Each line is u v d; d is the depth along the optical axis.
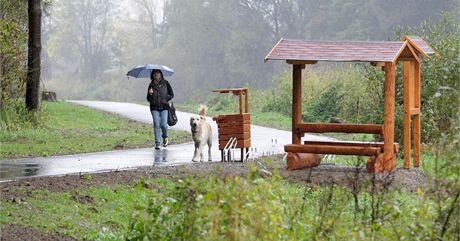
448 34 22.50
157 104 22.28
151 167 16.25
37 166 17.34
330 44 16.50
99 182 13.53
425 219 8.53
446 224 8.08
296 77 17.30
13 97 28.86
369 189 12.81
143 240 8.26
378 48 16.20
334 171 16.16
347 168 16.70
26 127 27.52
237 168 16.33
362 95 32.09
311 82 38.56
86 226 10.79
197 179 8.37
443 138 8.72
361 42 16.45
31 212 11.01
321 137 27.30
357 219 10.05
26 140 24.22
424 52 16.78
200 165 17.03
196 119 18.45
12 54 27.92
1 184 12.98
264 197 7.82
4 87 27.81
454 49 21.06
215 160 19.12
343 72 36.97
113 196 12.61
